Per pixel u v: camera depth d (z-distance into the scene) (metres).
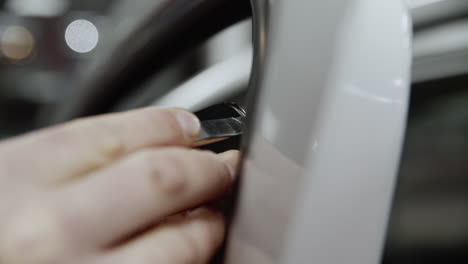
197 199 0.30
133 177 0.28
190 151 0.31
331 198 0.30
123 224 0.27
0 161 0.28
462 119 0.81
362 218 0.30
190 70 0.94
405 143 0.85
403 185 0.87
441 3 0.76
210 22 0.69
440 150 0.83
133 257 0.28
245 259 0.32
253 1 0.35
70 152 0.29
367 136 0.30
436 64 0.77
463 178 0.84
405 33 0.31
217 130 0.34
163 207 0.29
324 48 0.30
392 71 0.30
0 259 0.26
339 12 0.31
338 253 0.30
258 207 0.32
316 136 0.29
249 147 0.32
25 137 0.30
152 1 0.80
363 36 0.30
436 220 0.86
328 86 0.30
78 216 0.27
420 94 0.80
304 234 0.30
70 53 6.34
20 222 0.26
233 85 0.94
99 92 0.93
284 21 0.32
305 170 0.29
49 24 6.37
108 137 0.30
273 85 0.31
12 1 6.61
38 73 6.23
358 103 0.30
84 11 6.93
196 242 0.31
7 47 6.28
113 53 0.87
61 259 0.26
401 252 0.87
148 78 0.89
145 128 0.32
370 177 0.30
